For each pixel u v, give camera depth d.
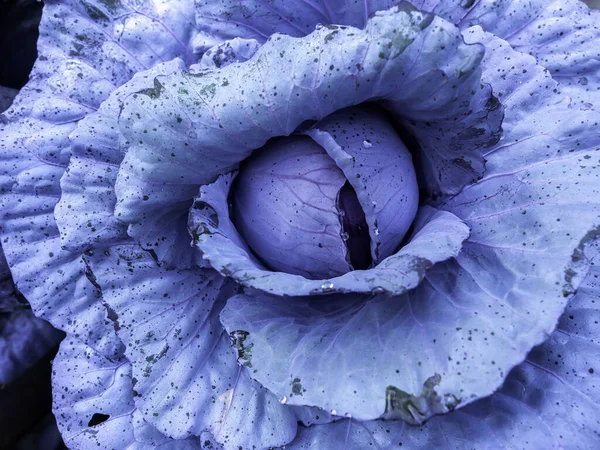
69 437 0.68
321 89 0.55
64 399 0.68
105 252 0.64
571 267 0.56
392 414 0.55
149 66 0.67
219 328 0.65
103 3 0.67
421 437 0.61
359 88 0.56
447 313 0.58
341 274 0.60
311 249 0.59
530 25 0.67
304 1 0.63
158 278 0.64
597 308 0.62
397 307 0.59
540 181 0.60
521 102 0.62
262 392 0.63
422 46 0.54
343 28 0.55
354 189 0.56
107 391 0.68
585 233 0.57
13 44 0.82
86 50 0.67
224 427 0.63
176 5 0.67
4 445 0.78
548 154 0.61
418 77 0.55
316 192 0.58
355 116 0.59
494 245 0.60
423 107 0.57
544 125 0.62
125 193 0.58
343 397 0.56
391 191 0.59
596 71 0.67
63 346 0.69
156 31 0.67
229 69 0.56
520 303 0.56
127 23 0.67
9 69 0.83
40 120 0.67
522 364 0.61
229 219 0.61
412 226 0.65
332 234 0.58
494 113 0.58
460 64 0.54
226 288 0.66
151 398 0.63
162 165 0.57
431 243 0.57
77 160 0.62
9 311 0.76
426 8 0.65
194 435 0.65
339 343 0.59
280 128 0.57
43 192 0.67
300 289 0.55
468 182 0.63
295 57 0.55
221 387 0.64
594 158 0.60
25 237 0.67
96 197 0.63
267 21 0.64
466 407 0.60
